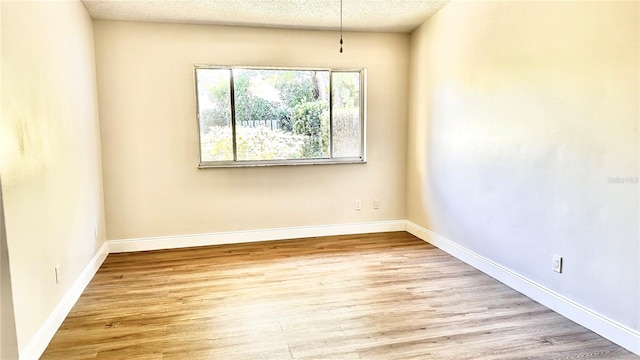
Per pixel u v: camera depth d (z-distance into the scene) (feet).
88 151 11.11
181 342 7.39
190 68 13.15
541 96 8.67
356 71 14.70
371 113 14.88
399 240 14.32
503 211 10.07
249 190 14.08
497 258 10.41
